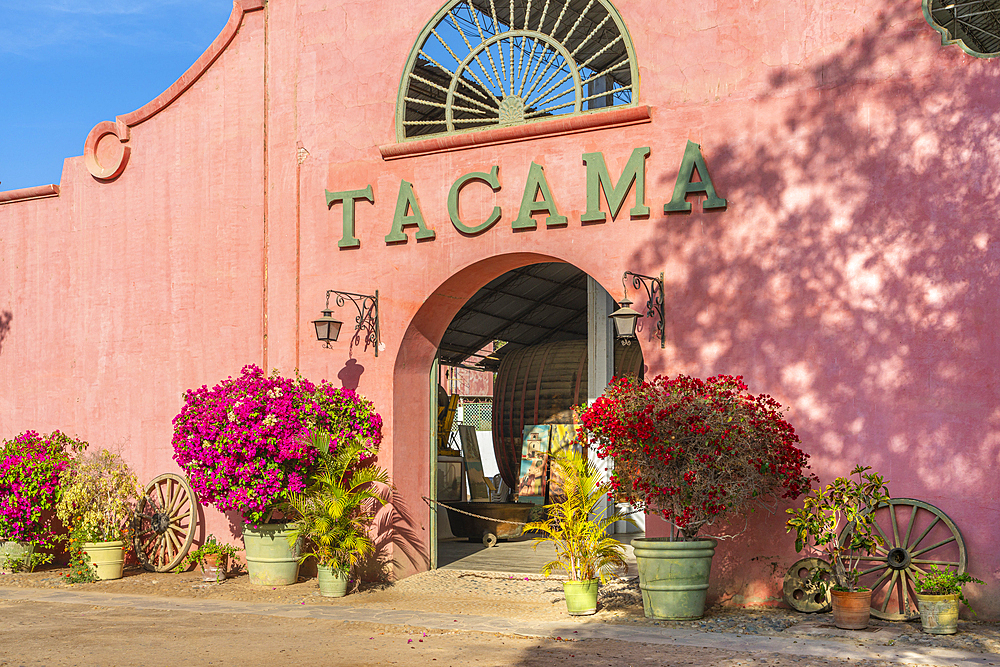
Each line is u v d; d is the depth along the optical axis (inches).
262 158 460.8
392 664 265.1
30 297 520.1
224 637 305.9
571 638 300.0
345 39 444.1
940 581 302.0
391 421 421.1
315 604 370.9
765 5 359.6
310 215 445.7
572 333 896.3
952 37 378.9
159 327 481.1
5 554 472.1
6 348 524.1
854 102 343.3
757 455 321.4
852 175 341.7
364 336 429.1
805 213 347.9
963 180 326.0
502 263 412.2
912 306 330.3
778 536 343.3
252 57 467.2
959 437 320.8
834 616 311.3
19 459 464.4
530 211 393.4
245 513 414.3
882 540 328.5
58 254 514.0
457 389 1007.6
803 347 344.8
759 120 357.4
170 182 484.1
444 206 416.5
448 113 422.0
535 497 645.3
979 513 316.2
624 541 564.7
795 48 353.7
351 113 439.8
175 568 459.2
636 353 636.1
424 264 418.9
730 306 356.8
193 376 469.1
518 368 698.2
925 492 324.2
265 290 456.4
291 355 444.5
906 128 335.0
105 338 495.8
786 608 339.3
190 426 403.9
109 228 500.1
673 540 338.3
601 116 379.9
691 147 365.4
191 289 474.0
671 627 316.5
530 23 480.1
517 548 540.7
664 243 369.4
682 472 319.3
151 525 469.7
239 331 459.5
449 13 422.0
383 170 430.3
